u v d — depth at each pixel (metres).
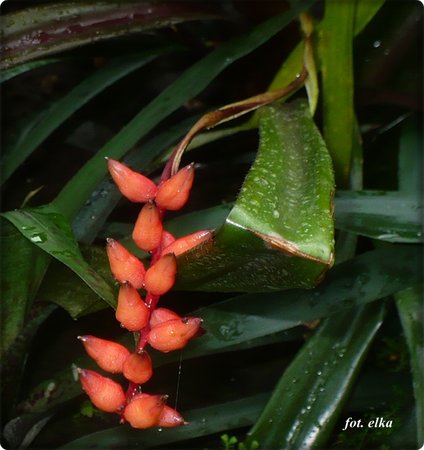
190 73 1.20
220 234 0.96
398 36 1.30
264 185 1.00
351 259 1.16
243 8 1.32
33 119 1.32
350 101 1.20
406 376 1.24
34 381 1.25
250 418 1.18
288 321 1.15
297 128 1.11
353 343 1.17
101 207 1.19
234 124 1.30
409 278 1.15
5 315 1.08
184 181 1.01
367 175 1.30
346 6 1.17
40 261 1.08
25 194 1.35
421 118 1.24
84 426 1.25
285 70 1.23
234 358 1.32
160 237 1.00
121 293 0.98
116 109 1.39
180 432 1.17
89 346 0.99
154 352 1.14
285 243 0.96
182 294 1.29
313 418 1.14
